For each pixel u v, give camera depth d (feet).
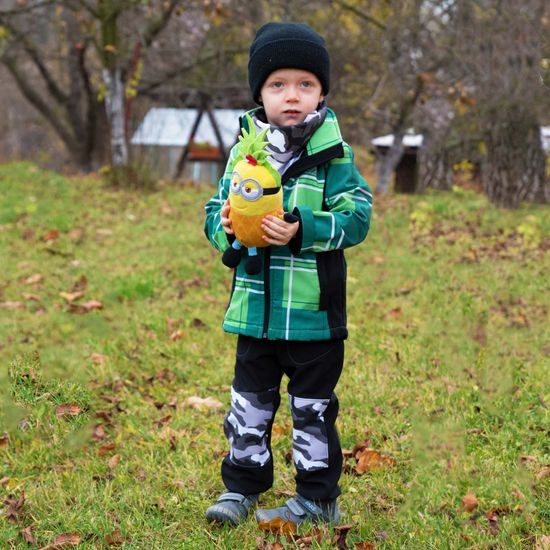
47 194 30.78
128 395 12.34
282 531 8.24
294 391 8.04
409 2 34.65
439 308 16.81
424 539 8.14
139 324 15.72
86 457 10.28
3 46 47.42
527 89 28.55
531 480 9.34
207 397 12.35
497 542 8.06
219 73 48.16
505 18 29.14
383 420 11.26
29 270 20.13
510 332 15.16
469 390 12.17
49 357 13.69
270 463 8.59
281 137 7.65
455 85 30.99
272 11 40.22
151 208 28.99
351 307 17.07
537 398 11.64
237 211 7.44
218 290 18.63
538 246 22.66
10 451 10.47
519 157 28.89
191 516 8.80
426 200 29.89
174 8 41.50
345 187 7.86
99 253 22.13
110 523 8.54
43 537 8.35
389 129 45.78
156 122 46.39
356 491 9.32
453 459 10.05
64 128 52.29
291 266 7.76
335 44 38.65
